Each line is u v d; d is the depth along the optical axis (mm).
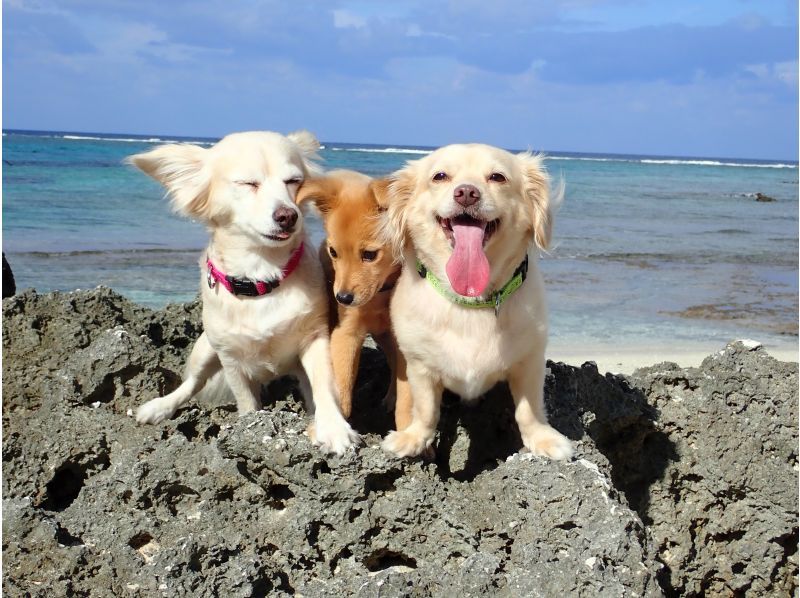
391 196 909
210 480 856
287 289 945
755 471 1016
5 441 958
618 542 751
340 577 811
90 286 2625
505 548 812
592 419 987
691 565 1043
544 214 884
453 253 832
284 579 814
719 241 4836
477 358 854
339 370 958
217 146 966
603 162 19922
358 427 1051
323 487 830
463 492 846
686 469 1051
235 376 988
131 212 4867
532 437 879
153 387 1009
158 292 2564
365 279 926
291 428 861
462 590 754
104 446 948
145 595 770
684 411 1062
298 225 912
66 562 799
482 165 863
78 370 986
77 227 4129
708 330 2395
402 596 757
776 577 1012
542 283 909
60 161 8859
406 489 830
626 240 4688
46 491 942
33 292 1123
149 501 858
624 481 1069
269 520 849
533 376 878
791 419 1034
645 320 2514
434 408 892
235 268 937
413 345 867
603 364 1888
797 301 2957
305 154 1061
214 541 807
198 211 963
